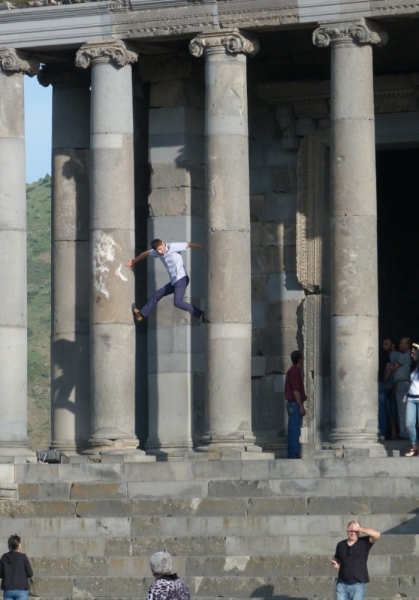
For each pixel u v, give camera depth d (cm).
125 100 5078
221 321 4906
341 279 4816
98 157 5053
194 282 5394
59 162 5522
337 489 4522
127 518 4491
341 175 4831
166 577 3366
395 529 4306
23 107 5212
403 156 6053
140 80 5544
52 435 5431
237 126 4953
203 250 5431
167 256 4997
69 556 4384
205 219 4972
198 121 5481
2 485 4794
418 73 5391
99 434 5006
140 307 5503
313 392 5425
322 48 5338
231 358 4897
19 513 4672
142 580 4206
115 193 5038
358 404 4784
